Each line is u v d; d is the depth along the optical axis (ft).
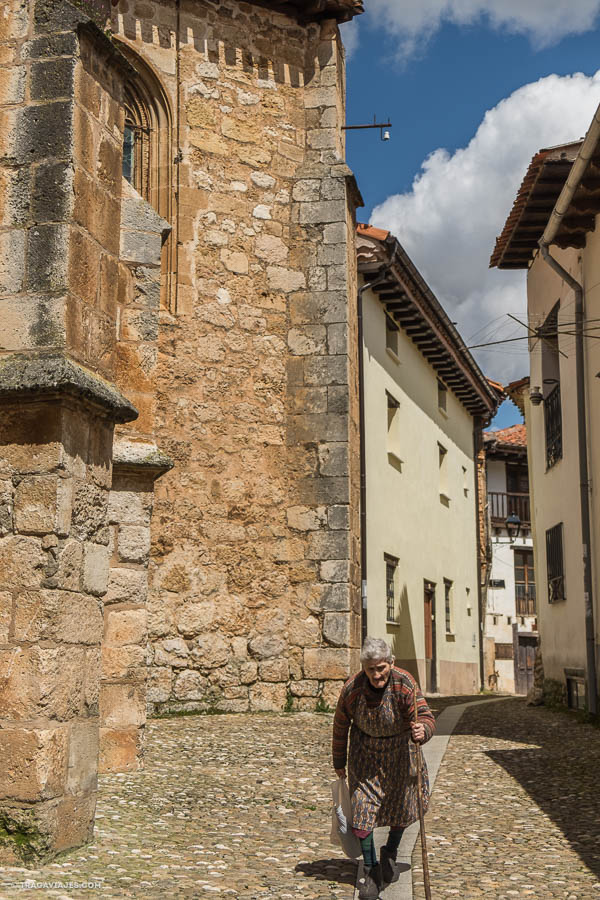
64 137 19.29
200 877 17.53
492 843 21.52
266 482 47.85
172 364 46.11
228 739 35.96
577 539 50.60
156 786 25.75
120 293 28.81
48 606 17.72
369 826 17.48
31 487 18.04
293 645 47.06
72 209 19.17
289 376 49.03
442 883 18.20
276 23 50.96
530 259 61.26
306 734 38.37
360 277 60.95
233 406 47.44
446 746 37.04
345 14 51.24
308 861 19.33
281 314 49.32
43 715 17.49
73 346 19.02
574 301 50.29
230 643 45.85
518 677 122.93
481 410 97.71
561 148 47.03
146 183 47.37
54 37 19.62
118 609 27.68
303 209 50.06
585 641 48.49
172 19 48.11
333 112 50.85
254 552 47.09
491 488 125.29
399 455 69.05
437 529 80.53
